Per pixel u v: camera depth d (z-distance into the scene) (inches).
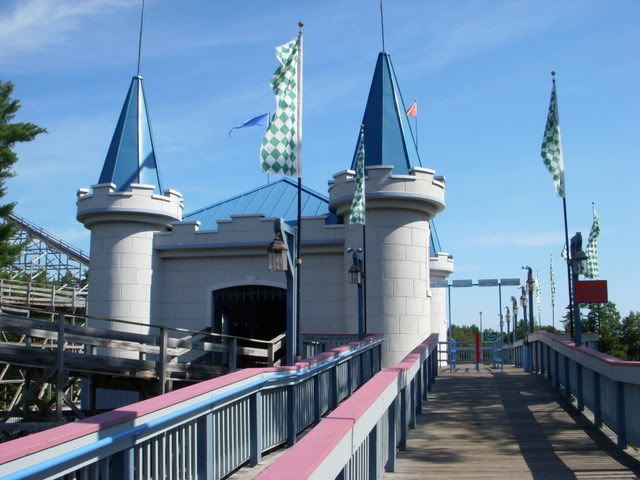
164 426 237.9
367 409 201.8
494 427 418.3
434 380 656.4
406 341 738.8
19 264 1847.9
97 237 828.0
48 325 536.4
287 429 393.7
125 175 837.2
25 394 506.3
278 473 117.1
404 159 796.0
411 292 749.3
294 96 441.4
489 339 1280.8
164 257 851.4
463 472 301.6
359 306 649.6
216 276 838.5
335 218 881.5
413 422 414.0
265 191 1028.5
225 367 637.3
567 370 523.2
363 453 214.2
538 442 373.4
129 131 859.4
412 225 759.1
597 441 375.2
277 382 366.3
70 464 177.2
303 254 818.2
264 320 1068.5
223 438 301.0
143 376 572.1
